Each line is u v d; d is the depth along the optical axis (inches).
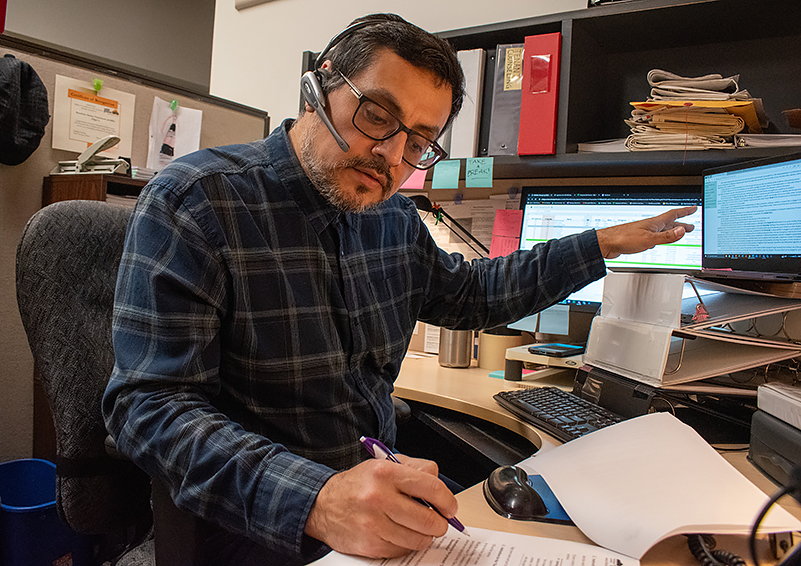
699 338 38.8
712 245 42.8
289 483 20.9
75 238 33.5
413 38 28.2
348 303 32.7
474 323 41.6
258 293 29.5
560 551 19.3
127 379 25.1
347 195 29.8
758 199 38.7
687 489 22.1
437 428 42.8
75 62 62.9
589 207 53.0
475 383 46.5
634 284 37.7
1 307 59.5
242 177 30.7
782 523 19.7
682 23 48.2
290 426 30.4
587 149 48.8
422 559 18.6
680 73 53.6
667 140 44.6
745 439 32.8
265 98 89.5
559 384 46.1
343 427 31.8
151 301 26.2
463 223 62.6
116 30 131.4
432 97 28.6
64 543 48.2
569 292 39.9
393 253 37.2
